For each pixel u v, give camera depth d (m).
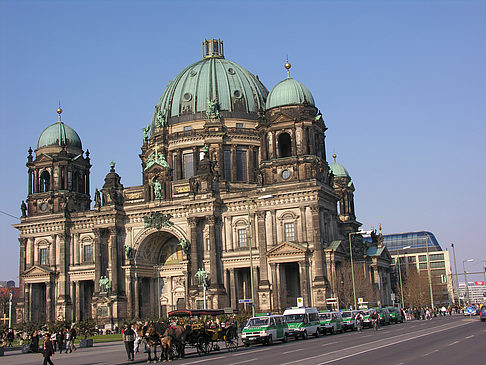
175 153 151.38
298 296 124.88
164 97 162.12
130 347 58.59
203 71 158.62
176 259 141.88
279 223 122.88
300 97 126.94
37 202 146.38
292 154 124.25
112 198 136.25
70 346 78.31
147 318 127.88
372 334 79.06
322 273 118.06
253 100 156.00
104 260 136.25
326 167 128.75
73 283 140.00
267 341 71.44
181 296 139.00
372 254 153.00
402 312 134.50
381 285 154.50
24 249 145.25
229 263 127.50
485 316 104.44
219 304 123.69
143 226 136.00
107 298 130.88
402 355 46.31
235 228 128.75
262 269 122.56
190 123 152.38
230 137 149.75
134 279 134.62
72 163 149.75
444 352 47.41
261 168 126.38
